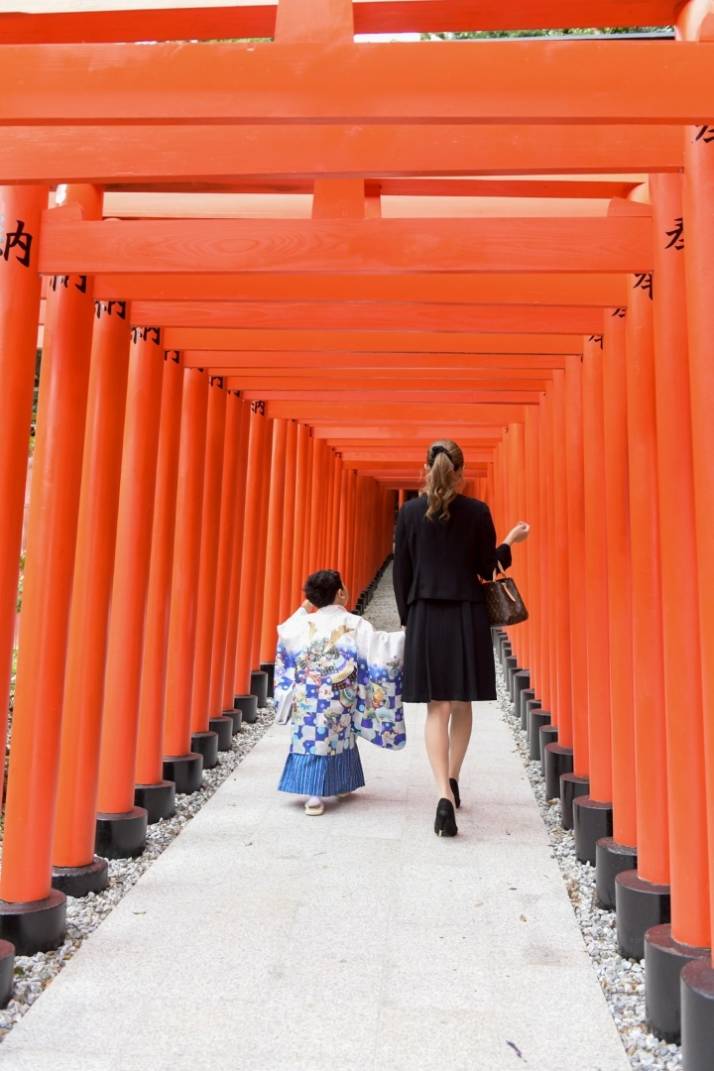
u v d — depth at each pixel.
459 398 6.43
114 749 3.90
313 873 3.55
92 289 3.35
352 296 3.48
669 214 2.73
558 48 2.01
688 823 2.45
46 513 3.13
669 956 2.34
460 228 3.00
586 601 4.25
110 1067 2.18
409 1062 2.21
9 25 2.88
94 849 3.74
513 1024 2.40
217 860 3.71
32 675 3.02
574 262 2.98
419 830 4.13
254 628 7.70
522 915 3.15
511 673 8.18
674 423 2.64
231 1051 2.25
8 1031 2.35
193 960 2.78
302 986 2.61
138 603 4.02
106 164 2.63
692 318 2.30
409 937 2.96
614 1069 2.20
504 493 9.17
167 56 2.03
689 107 1.99
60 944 2.88
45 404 3.21
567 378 4.77
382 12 2.74
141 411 4.13
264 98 2.02
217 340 4.59
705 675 2.23
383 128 2.59
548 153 2.58
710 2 2.29
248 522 7.14
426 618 4.03
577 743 4.36
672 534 2.59
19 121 2.04
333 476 10.93
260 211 4.12
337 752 4.46
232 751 5.94
